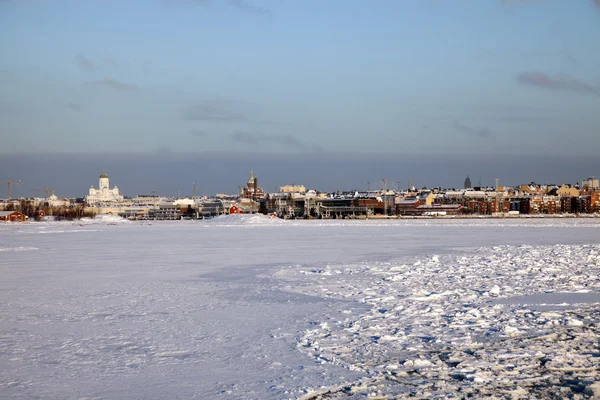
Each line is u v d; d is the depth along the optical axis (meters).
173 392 15.43
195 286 33.72
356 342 20.08
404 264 43.81
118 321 23.91
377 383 16.06
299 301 28.22
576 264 40.81
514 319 22.70
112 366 17.70
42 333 21.88
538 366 17.30
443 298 27.97
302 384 15.95
